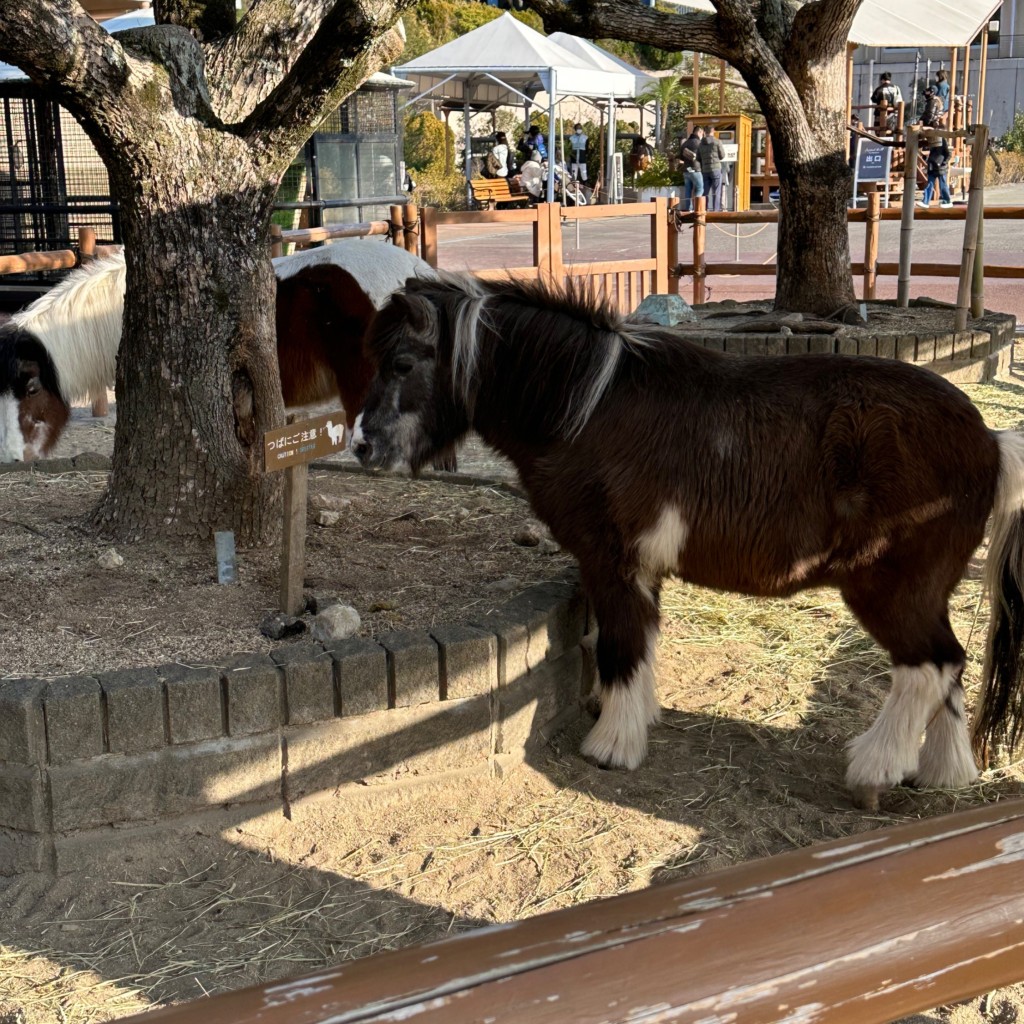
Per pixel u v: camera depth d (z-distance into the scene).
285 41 4.50
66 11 3.52
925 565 3.16
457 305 3.47
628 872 3.02
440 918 2.87
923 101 24.48
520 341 3.42
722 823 3.25
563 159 27.77
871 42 18.11
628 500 3.29
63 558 4.13
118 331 6.30
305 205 11.16
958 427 3.14
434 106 31.80
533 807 3.35
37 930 2.83
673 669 4.21
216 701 3.10
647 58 41.22
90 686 3.02
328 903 2.93
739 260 16.97
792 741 3.72
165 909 2.91
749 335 8.66
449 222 9.28
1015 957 0.86
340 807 3.30
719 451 3.23
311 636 3.53
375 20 3.68
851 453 3.12
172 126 3.87
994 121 33.69
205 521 4.23
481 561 4.27
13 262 7.18
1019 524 3.22
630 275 10.98
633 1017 0.78
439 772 3.41
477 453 7.19
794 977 0.81
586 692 3.94
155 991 2.60
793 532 3.21
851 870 0.88
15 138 10.90
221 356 4.12
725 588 3.40
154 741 3.06
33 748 2.96
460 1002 0.77
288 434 3.45
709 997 0.79
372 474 5.47
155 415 4.16
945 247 17.41
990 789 3.42
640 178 27.94
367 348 3.58
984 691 3.37
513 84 26.77
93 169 10.82
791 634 4.51
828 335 8.63
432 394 3.52
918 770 3.44
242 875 3.05
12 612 3.65
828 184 9.52
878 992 0.83
